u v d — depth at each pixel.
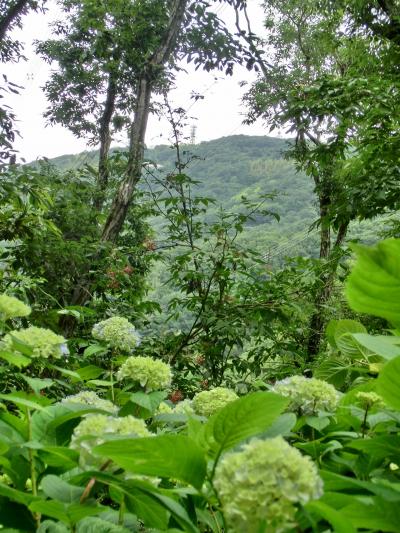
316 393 1.51
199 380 4.75
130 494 0.97
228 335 5.15
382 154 5.97
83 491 1.02
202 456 0.91
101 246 5.94
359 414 1.49
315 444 1.29
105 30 8.26
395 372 0.87
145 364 1.81
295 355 5.74
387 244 0.84
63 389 2.94
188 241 6.05
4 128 7.67
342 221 6.19
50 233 5.62
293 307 5.21
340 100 6.15
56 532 1.01
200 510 1.00
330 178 9.26
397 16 7.74
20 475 1.18
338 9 9.62
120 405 2.06
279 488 0.77
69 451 1.06
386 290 0.87
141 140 7.14
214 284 5.64
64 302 5.71
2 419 1.30
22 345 1.52
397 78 6.95
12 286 4.38
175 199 5.99
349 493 0.99
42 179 5.01
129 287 6.01
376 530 0.89
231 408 0.96
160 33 8.28
